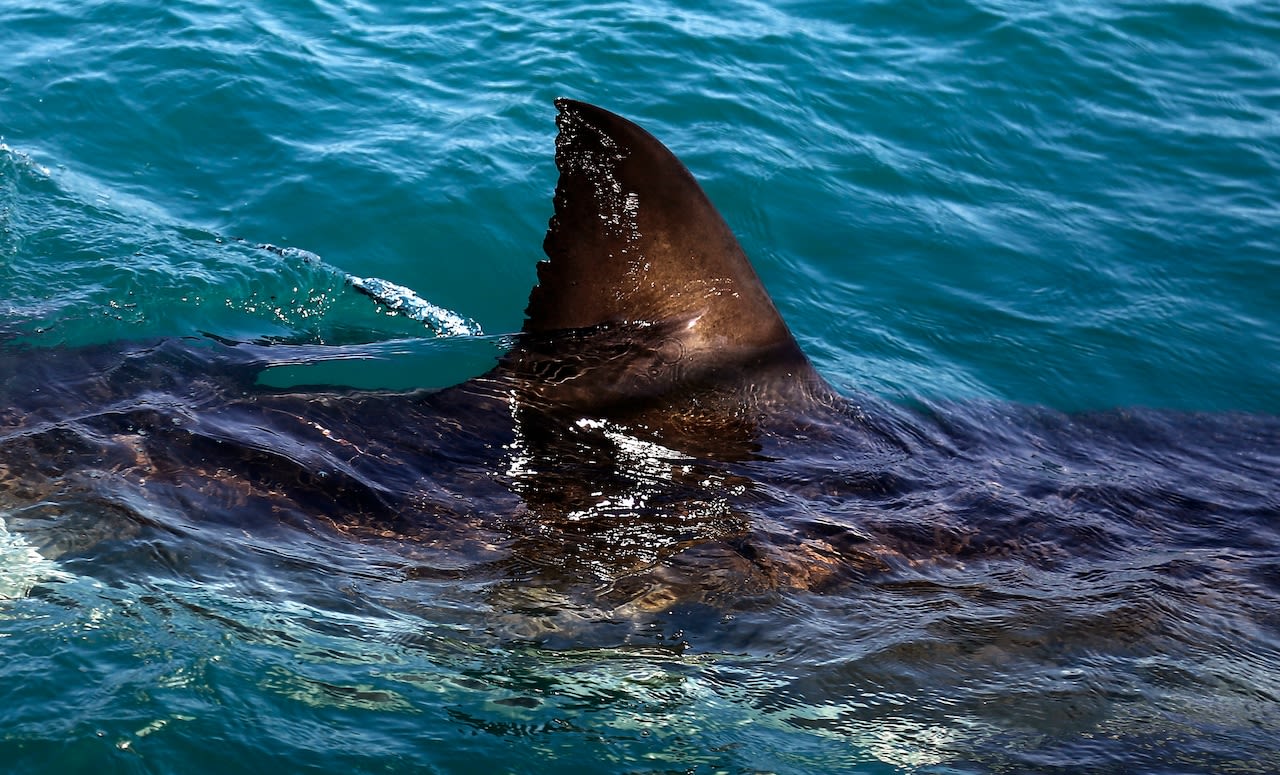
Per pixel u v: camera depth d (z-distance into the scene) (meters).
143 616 5.59
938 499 7.17
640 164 6.79
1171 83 14.34
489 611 6.00
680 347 7.22
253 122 11.70
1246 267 11.45
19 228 9.62
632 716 5.50
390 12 13.99
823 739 5.50
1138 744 5.57
